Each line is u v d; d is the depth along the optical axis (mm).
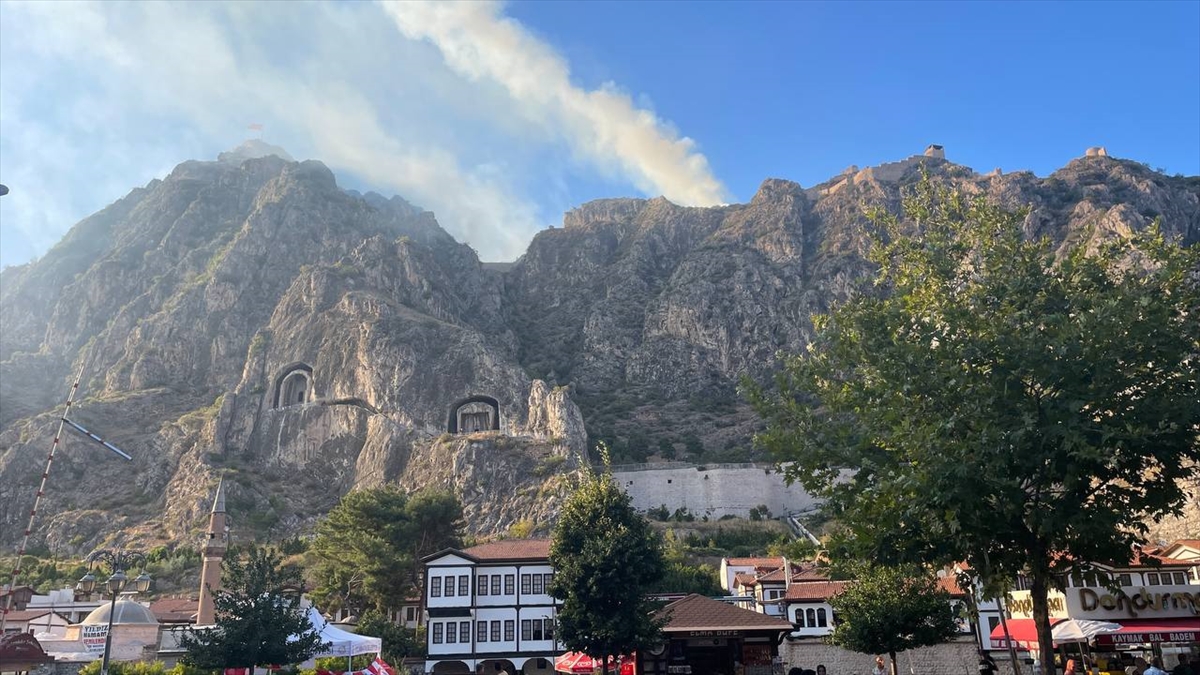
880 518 24719
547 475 167250
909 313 26156
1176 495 22438
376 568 89875
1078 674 45250
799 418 26438
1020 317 24016
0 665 39469
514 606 79438
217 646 46000
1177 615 39156
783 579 78625
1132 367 22609
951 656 63000
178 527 167375
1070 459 22078
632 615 47500
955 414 23281
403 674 69875
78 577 129750
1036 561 23219
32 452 189000
